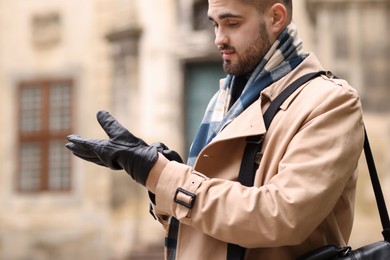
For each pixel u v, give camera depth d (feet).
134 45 53.06
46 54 56.75
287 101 7.85
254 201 7.28
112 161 7.56
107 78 54.54
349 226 8.35
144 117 52.49
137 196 52.16
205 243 7.70
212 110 8.59
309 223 7.29
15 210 56.85
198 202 7.41
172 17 52.21
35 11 57.21
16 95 57.41
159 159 7.55
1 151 57.57
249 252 7.72
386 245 7.67
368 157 8.23
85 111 55.16
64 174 55.93
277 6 7.98
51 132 56.39
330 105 7.61
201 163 7.91
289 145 7.60
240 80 8.44
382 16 44.32
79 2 55.77
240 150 7.88
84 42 55.47
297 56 8.14
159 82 52.26
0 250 56.95
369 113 44.16
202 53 51.31
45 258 55.67
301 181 7.30
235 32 7.97
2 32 57.98
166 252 8.22
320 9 44.93
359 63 44.47
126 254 51.90
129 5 53.31
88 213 54.44
